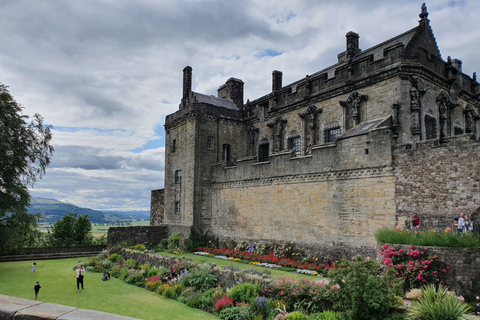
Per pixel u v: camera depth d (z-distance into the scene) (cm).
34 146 3681
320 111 3309
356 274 1402
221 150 4166
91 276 2911
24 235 3819
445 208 2028
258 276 1958
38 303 695
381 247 1822
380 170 2364
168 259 2742
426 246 1612
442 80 2909
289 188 3011
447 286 1504
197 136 4025
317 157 2792
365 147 2464
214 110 4172
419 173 2172
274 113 3881
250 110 4341
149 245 4194
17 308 657
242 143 4338
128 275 2772
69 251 4212
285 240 2992
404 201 2216
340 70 3123
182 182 4188
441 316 1205
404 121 2622
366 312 1351
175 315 1795
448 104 2997
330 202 2658
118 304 2019
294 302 1650
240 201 3559
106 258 3538
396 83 2680
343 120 3067
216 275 2256
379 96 2791
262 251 3086
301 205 2888
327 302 1513
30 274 2991
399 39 3088
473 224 1733
